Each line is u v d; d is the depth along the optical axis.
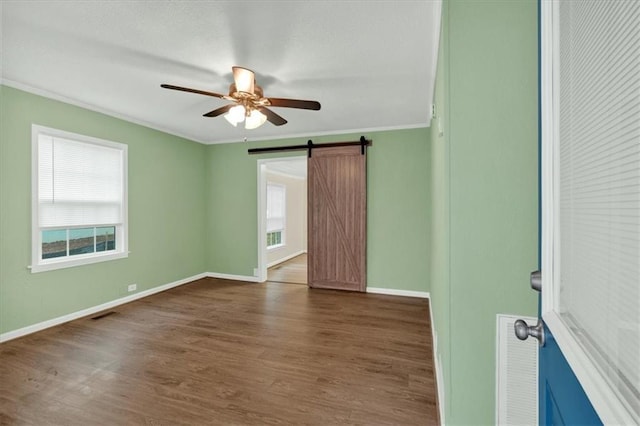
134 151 4.30
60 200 3.47
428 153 4.46
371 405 2.01
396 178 4.61
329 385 2.23
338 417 1.90
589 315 0.62
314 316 3.70
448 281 1.47
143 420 1.87
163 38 2.25
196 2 1.85
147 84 3.06
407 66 2.65
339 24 2.06
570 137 0.72
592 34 0.61
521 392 1.39
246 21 2.04
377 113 3.97
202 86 3.08
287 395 2.12
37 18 2.02
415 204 4.53
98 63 2.64
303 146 5.02
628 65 0.49
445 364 1.49
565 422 0.67
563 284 0.77
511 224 1.40
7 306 3.01
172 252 4.97
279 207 8.00
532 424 1.37
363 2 1.84
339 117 4.15
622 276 0.51
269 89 3.14
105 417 1.89
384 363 2.56
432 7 1.88
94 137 3.77
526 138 1.38
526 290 1.39
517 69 1.38
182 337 3.09
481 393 1.44
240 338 3.07
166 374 2.38
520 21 1.38
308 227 5.03
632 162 0.48
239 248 5.52
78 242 3.70
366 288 4.78
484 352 1.44
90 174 3.78
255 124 2.92
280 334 3.16
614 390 0.51
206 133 5.05
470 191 1.44
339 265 4.88
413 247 4.55
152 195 4.60
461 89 1.44
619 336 0.51
